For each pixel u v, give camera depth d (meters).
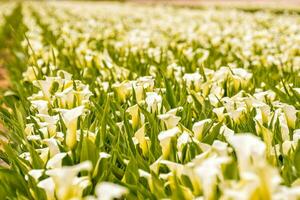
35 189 2.46
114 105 3.78
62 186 2.15
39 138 3.01
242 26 10.78
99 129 3.00
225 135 2.95
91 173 2.65
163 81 4.74
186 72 5.52
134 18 13.80
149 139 2.98
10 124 3.93
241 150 1.89
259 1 34.88
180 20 12.56
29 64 6.30
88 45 7.50
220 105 3.63
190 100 3.90
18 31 10.20
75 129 2.85
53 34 9.70
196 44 7.64
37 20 12.89
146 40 7.43
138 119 3.24
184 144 2.73
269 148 2.69
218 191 2.16
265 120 3.16
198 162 2.17
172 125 2.87
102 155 2.62
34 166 2.71
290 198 1.76
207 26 10.03
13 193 2.57
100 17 13.77
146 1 33.28
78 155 2.83
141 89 3.76
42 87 3.95
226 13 15.91
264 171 1.74
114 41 8.30
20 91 4.80
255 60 6.17
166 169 2.71
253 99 3.39
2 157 3.32
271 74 5.34
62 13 15.49
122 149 3.16
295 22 11.83
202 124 2.84
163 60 6.28
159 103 3.64
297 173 2.43
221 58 6.09
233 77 4.26
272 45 7.29
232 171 2.13
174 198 2.18
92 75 5.41
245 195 1.70
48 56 6.19
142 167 2.69
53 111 3.74
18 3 24.20
